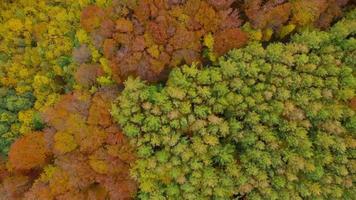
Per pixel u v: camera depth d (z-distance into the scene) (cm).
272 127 2319
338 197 2314
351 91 2308
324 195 2322
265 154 2275
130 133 2253
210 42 2366
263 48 2375
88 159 2334
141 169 2256
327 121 2314
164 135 2239
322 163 2314
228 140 2330
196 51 2391
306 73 2325
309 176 2311
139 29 2388
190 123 2256
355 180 2327
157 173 2253
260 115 2292
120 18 2402
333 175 2328
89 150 2328
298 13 2386
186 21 2350
